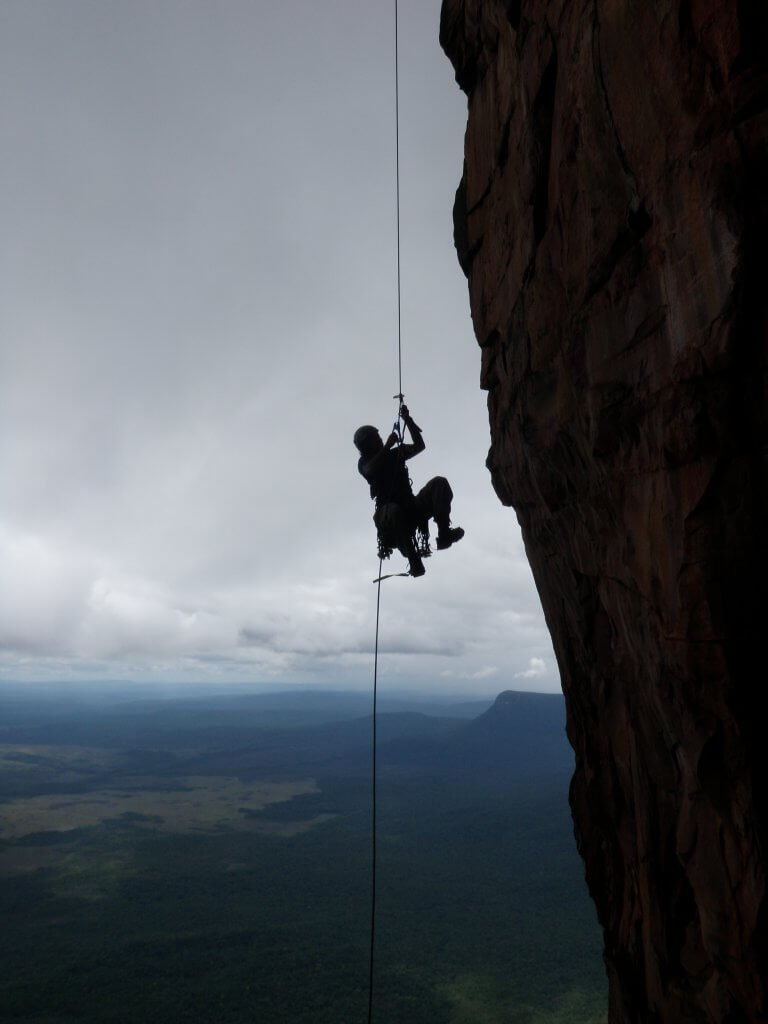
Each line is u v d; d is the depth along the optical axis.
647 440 4.70
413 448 7.73
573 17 5.20
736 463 3.95
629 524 5.11
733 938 4.47
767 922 4.17
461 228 9.71
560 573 7.97
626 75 4.44
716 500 4.04
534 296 6.57
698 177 3.82
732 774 4.27
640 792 6.31
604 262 5.04
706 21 3.66
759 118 3.50
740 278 3.60
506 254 7.54
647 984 6.50
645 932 6.45
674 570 4.34
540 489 7.22
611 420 5.13
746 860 4.26
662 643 4.64
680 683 4.50
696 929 5.61
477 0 7.45
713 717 4.30
